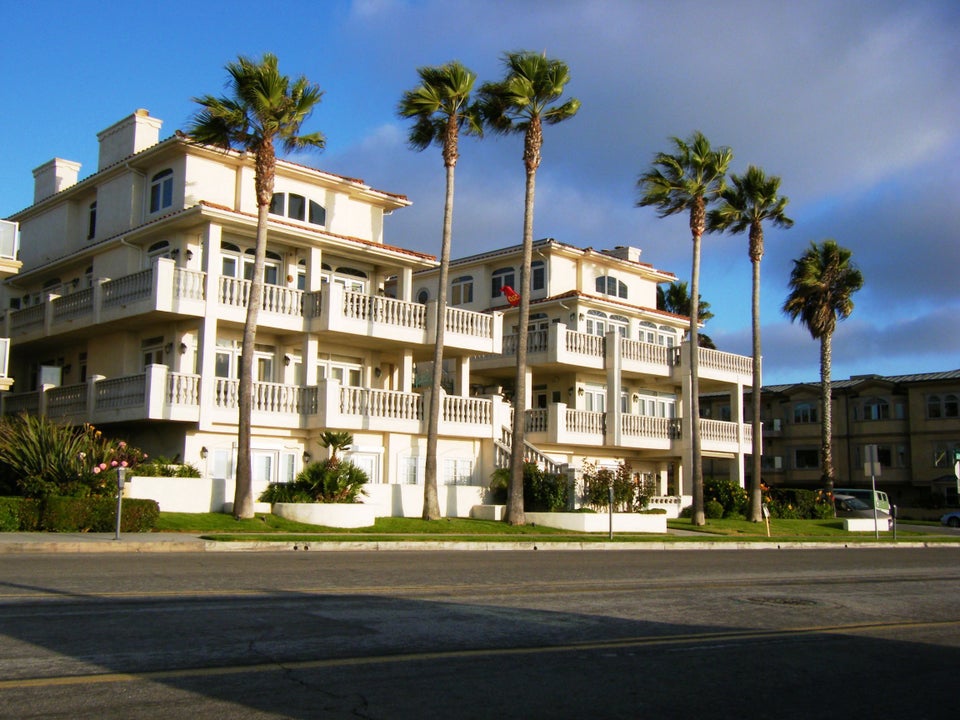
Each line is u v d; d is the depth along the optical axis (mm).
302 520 26953
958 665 9320
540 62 30891
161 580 13516
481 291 47094
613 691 7594
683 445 43594
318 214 34719
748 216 40406
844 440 65938
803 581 17328
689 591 14758
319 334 32406
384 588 13484
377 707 6742
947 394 61938
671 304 67375
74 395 31891
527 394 40812
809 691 7965
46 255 38781
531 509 33219
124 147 35219
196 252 31266
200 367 29406
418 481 34312
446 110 30484
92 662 7789
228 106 26422
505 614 11328
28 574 13820
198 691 6977
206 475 29828
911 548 33031
